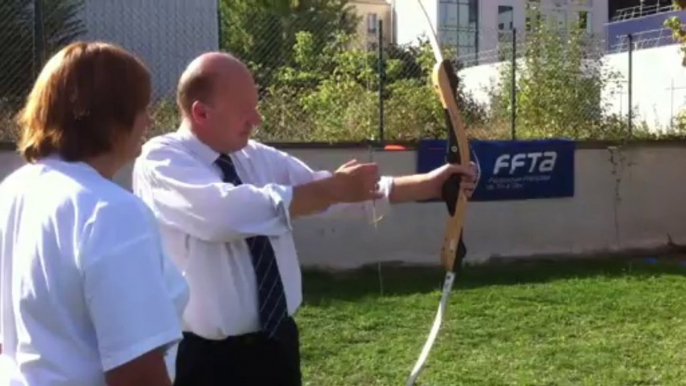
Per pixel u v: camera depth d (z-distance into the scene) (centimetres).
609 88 1248
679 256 1021
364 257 927
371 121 974
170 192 229
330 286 805
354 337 613
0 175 799
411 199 262
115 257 147
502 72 1208
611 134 1108
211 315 238
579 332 630
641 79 1441
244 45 969
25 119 164
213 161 244
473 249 977
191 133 245
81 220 150
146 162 234
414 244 945
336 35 1007
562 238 1018
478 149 966
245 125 244
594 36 1245
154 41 1201
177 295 164
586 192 1030
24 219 156
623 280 831
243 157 257
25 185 160
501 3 2928
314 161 905
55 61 162
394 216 936
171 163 232
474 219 976
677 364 550
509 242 992
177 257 236
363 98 981
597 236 1037
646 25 2044
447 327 641
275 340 244
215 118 240
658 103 1409
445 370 536
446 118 267
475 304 717
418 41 1037
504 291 771
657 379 521
